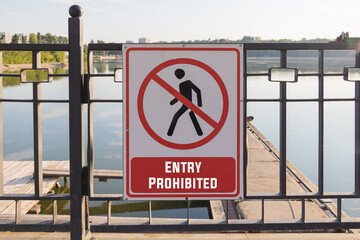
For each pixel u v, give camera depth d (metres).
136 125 2.55
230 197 2.61
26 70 2.54
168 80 2.54
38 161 2.68
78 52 2.55
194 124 2.56
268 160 8.70
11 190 6.95
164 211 7.00
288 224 2.77
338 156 12.79
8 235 3.00
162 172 2.58
